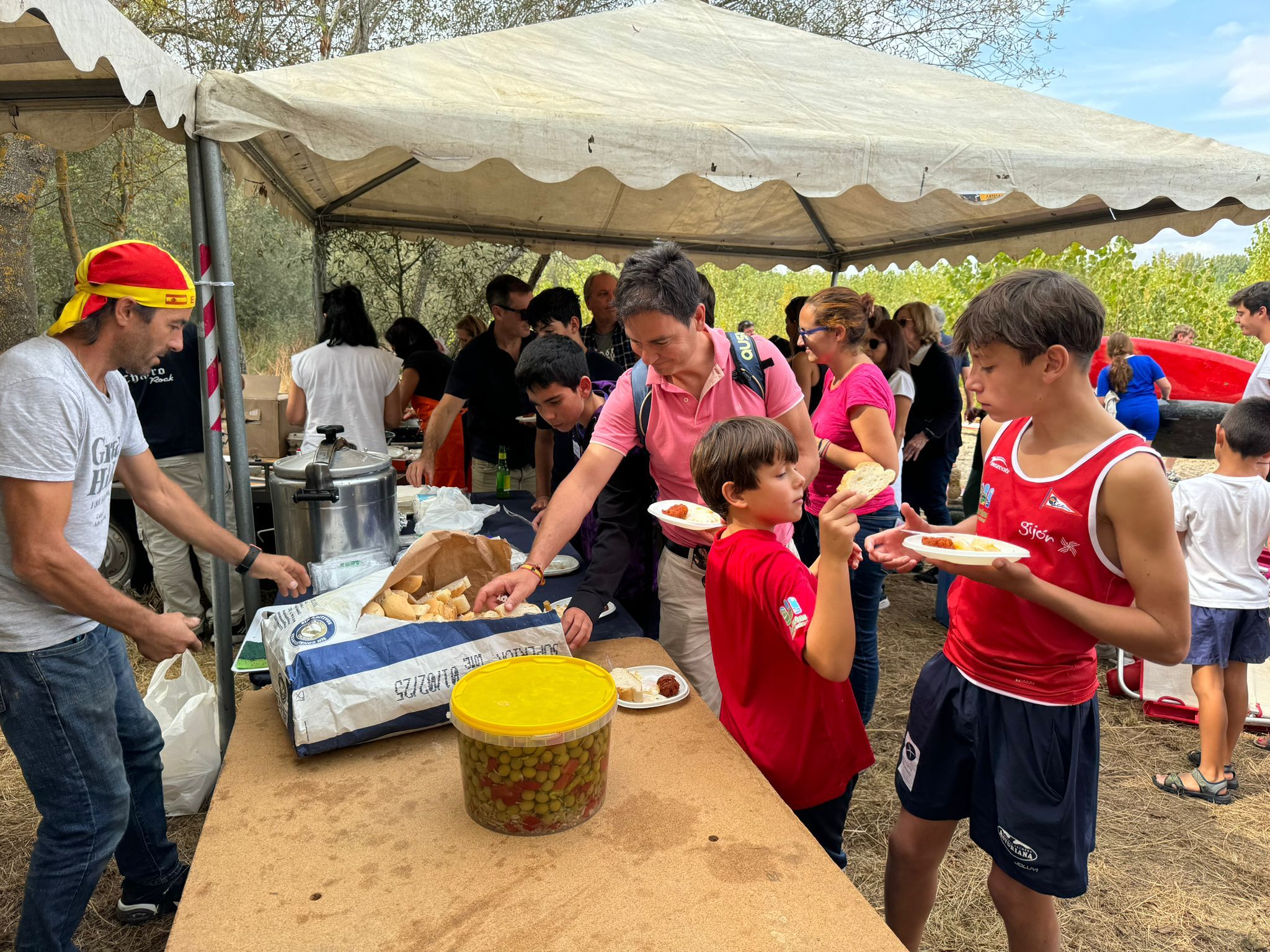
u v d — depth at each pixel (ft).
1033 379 4.44
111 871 7.75
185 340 12.17
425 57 9.37
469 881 3.53
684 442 6.84
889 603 16.75
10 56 7.30
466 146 8.17
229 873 3.56
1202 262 38.93
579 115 8.48
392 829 3.91
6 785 9.23
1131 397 24.36
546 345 7.80
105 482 5.58
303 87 8.00
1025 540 4.83
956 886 7.96
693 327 6.45
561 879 3.54
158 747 6.77
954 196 16.52
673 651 7.27
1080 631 4.77
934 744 5.45
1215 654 9.41
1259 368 15.29
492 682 4.23
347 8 23.38
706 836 3.86
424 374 17.15
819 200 19.80
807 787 5.23
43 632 5.28
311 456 7.55
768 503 5.09
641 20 11.99
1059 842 4.87
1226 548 9.27
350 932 3.22
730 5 25.91
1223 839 8.76
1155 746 10.82
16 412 4.75
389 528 7.61
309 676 4.46
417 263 26.53
